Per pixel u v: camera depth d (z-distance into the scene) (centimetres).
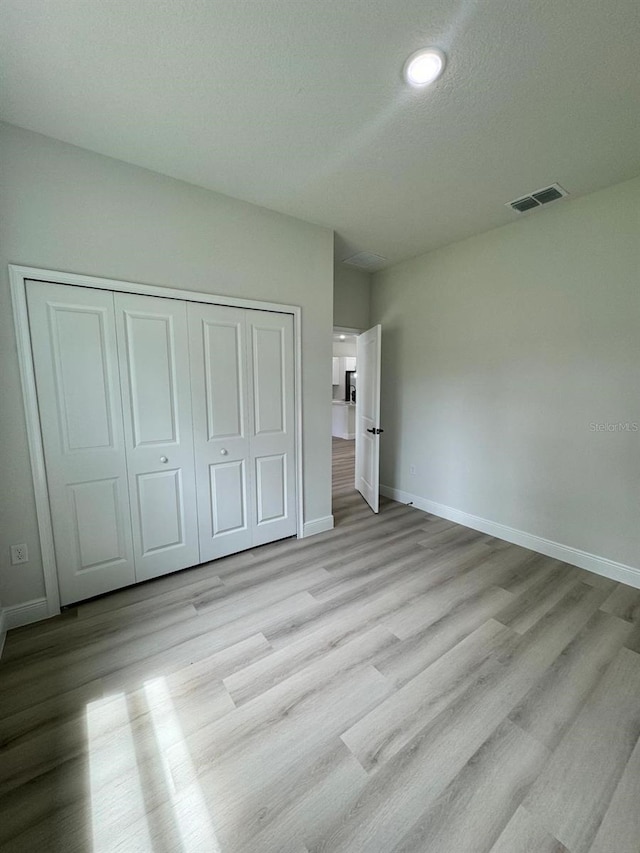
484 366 314
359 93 156
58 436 203
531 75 147
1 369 185
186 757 128
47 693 155
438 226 292
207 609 212
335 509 384
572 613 208
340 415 867
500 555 279
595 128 178
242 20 125
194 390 246
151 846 104
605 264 238
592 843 103
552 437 272
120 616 206
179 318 235
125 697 153
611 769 124
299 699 151
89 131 183
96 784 120
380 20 126
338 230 302
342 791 117
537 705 148
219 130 182
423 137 186
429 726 139
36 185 186
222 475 265
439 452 360
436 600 220
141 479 232
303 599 221
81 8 121
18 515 195
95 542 219
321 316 303
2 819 110
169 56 139
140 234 216
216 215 242
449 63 142
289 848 103
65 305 199
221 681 161
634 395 231
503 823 108
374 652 178
